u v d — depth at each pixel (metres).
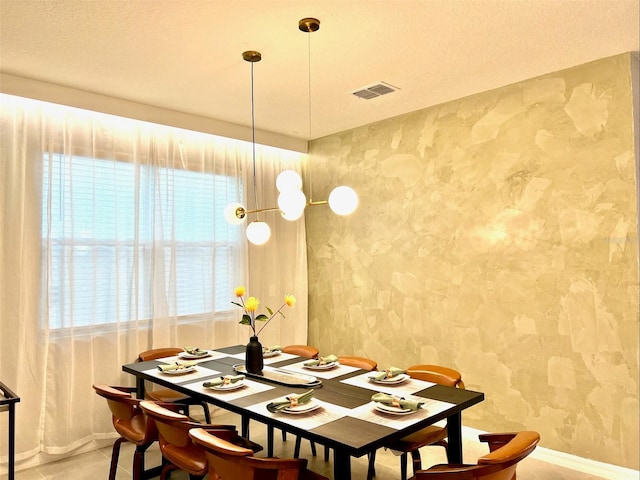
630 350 3.07
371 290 4.64
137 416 2.94
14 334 3.34
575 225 3.31
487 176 3.78
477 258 3.83
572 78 3.33
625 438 3.08
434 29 2.74
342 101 4.02
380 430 2.03
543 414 3.44
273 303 5.03
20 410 3.36
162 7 2.47
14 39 2.82
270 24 2.67
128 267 3.97
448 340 4.01
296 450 3.47
